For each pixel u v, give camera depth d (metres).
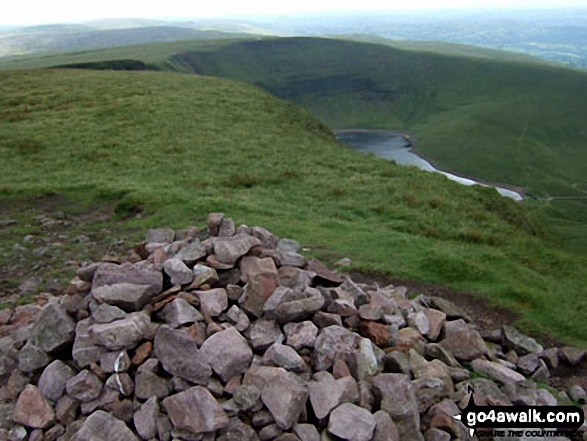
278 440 5.28
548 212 99.75
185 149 29.73
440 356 7.40
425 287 11.74
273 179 24.67
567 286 14.06
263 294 7.04
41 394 5.96
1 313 8.97
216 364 5.86
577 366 8.50
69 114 37.06
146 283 6.99
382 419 5.50
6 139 30.03
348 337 6.54
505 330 9.02
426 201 23.03
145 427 5.37
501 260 14.14
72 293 7.51
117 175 24.20
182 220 16.78
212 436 5.27
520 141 167.00
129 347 6.15
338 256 13.51
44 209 18.72
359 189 23.98
